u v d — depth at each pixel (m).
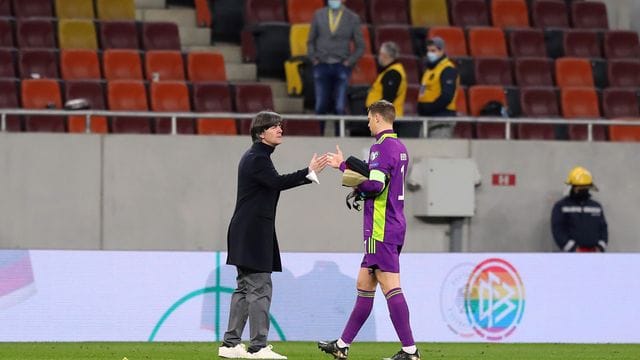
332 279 45.56
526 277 46.97
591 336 47.41
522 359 39.72
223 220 58.19
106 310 44.16
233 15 75.62
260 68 72.31
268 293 36.03
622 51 77.81
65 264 44.00
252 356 36.00
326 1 75.56
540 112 70.75
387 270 33.69
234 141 58.28
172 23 71.88
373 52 73.94
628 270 47.81
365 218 33.94
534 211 60.69
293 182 35.09
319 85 62.81
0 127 63.25
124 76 68.12
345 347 34.69
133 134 57.66
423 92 61.09
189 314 44.56
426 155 59.38
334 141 58.53
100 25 71.00
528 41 76.12
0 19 69.88
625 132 68.75
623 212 61.66
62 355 38.41
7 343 43.12
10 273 43.66
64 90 65.44
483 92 69.75
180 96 66.00
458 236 59.75
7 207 56.91
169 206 57.84
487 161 60.16
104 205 57.44
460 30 75.19
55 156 57.16
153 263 44.44
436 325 46.12
